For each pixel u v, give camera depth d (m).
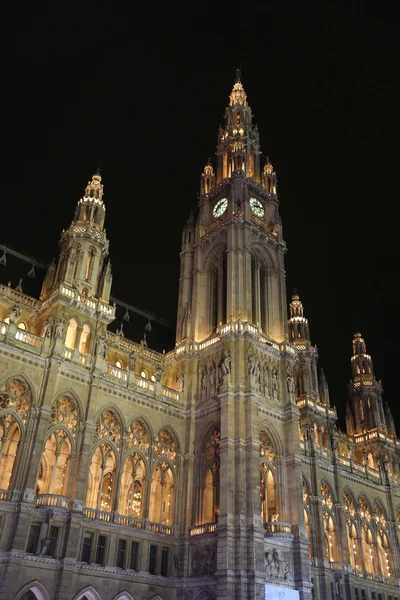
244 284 70.38
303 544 58.09
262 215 82.00
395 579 82.62
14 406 51.34
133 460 58.94
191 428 65.00
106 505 58.34
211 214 83.56
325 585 69.81
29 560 46.06
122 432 58.62
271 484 62.75
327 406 89.00
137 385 62.53
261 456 61.62
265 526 57.16
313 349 96.62
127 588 52.25
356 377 104.62
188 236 83.06
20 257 69.19
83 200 69.50
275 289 76.38
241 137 89.19
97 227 67.19
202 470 62.69
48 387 53.25
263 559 53.94
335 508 79.00
